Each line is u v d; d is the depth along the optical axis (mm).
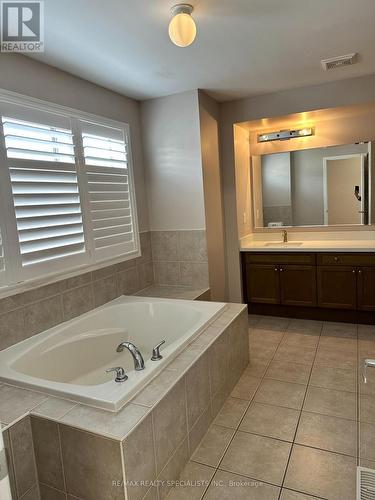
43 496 1640
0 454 948
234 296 4203
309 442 1997
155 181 3721
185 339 2223
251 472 1810
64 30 2086
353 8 2033
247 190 4398
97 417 1542
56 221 2549
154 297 3336
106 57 2488
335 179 4066
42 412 1595
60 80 2656
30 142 2375
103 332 2838
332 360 2957
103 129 3088
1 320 2191
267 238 4477
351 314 3760
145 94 3412
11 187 2215
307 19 2135
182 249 3701
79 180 2768
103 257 3049
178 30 1842
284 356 3084
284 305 4039
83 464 1506
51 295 2537
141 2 1837
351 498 1624
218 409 2326
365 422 2139
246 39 2355
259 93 3619
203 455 1948
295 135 4141
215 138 3793
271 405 2369
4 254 2178
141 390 1740
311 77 3207
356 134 3881
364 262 3549
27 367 2152
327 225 4176
